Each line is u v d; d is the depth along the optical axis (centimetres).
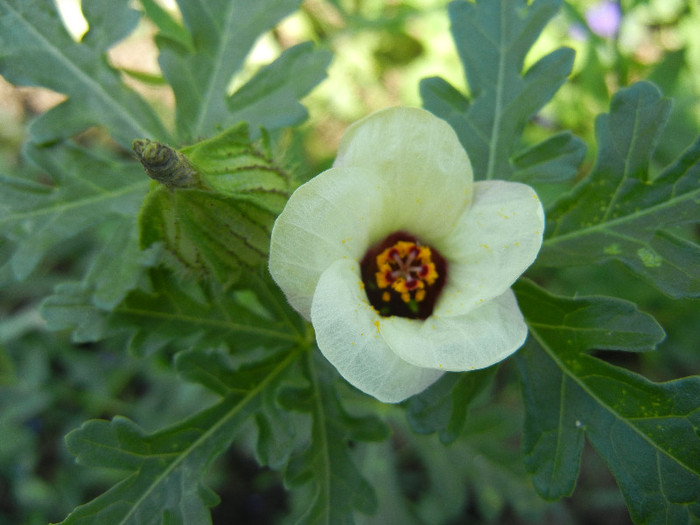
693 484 8
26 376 17
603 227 9
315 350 11
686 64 17
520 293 9
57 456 18
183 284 11
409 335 8
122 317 10
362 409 14
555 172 10
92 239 19
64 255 19
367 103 20
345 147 8
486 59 10
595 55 16
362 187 8
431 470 15
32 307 19
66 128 11
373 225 8
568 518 18
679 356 16
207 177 8
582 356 9
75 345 18
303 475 10
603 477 18
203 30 11
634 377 9
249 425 17
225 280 9
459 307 8
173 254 9
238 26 11
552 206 10
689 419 9
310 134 19
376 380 7
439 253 9
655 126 9
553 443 9
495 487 15
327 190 7
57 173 11
